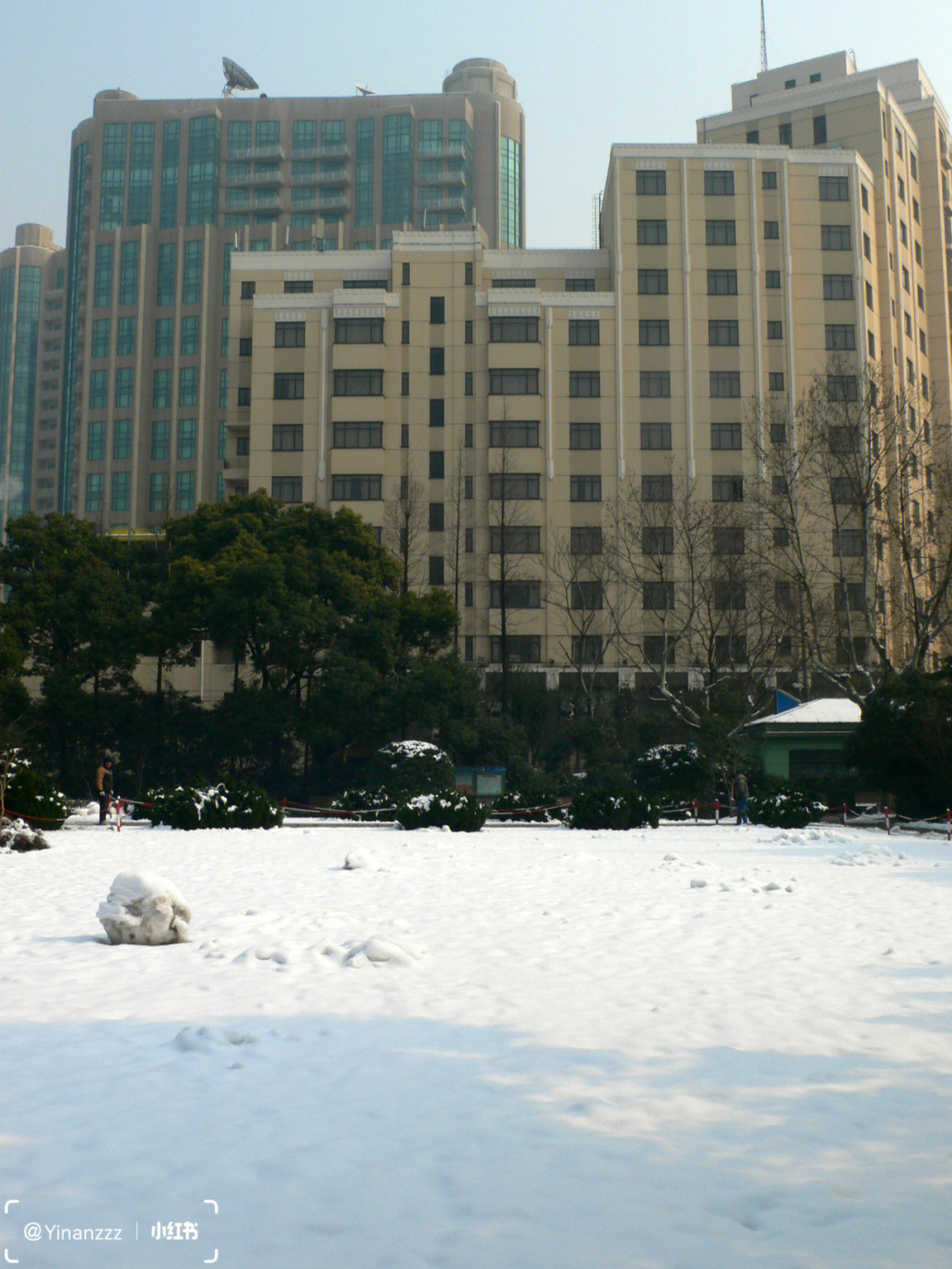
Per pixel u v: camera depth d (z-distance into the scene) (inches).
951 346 3548.2
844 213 3048.7
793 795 1321.4
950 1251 149.6
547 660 2797.7
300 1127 200.2
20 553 2080.5
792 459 1849.2
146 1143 192.2
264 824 1258.6
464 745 1871.3
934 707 1273.4
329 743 1881.2
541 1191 170.4
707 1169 179.3
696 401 2950.3
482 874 697.6
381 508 2901.1
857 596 2484.0
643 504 2561.5
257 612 1818.4
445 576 2901.1
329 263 3216.0
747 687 2063.2
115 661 1971.0
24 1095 219.9
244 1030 268.4
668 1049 252.4
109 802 1317.7
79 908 521.3
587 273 3142.2
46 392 6825.8
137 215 5536.4
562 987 324.5
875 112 3331.7
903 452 1749.5
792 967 356.5
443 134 5910.4
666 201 3024.1
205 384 5039.4
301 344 3006.9
